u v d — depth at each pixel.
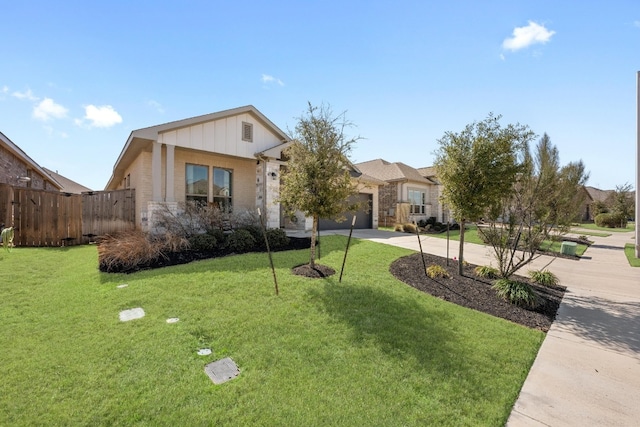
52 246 9.81
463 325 4.16
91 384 2.70
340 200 6.19
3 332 3.63
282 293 4.92
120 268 6.21
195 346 3.35
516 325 4.31
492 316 4.61
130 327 3.74
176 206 9.55
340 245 9.55
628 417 2.48
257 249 8.62
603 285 6.61
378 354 3.31
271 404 2.51
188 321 3.90
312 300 4.69
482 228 6.86
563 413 2.53
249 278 5.59
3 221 9.05
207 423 2.29
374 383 2.83
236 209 11.80
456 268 7.54
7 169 11.02
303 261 7.14
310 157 5.99
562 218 6.63
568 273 7.77
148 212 9.05
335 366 3.07
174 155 10.87
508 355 3.43
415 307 4.67
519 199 6.27
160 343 3.38
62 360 3.05
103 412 2.38
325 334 3.69
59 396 2.55
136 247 6.76
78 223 10.39
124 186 16.44
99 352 3.20
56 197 10.02
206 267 6.24
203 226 9.20
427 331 3.89
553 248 11.22
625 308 5.13
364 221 17.81
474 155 6.25
